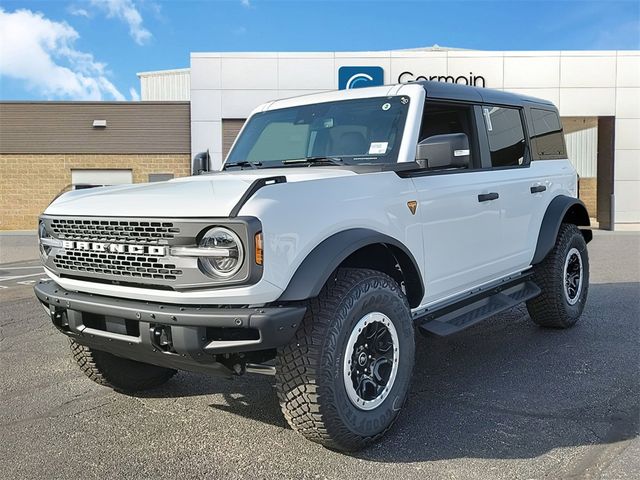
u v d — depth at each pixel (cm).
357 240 329
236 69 2072
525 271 569
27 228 2297
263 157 472
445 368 495
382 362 352
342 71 2059
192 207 303
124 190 365
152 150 2262
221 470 322
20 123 2259
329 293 327
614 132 2094
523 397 423
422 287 394
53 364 527
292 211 309
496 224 488
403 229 383
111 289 331
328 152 439
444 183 427
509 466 320
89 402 430
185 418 398
